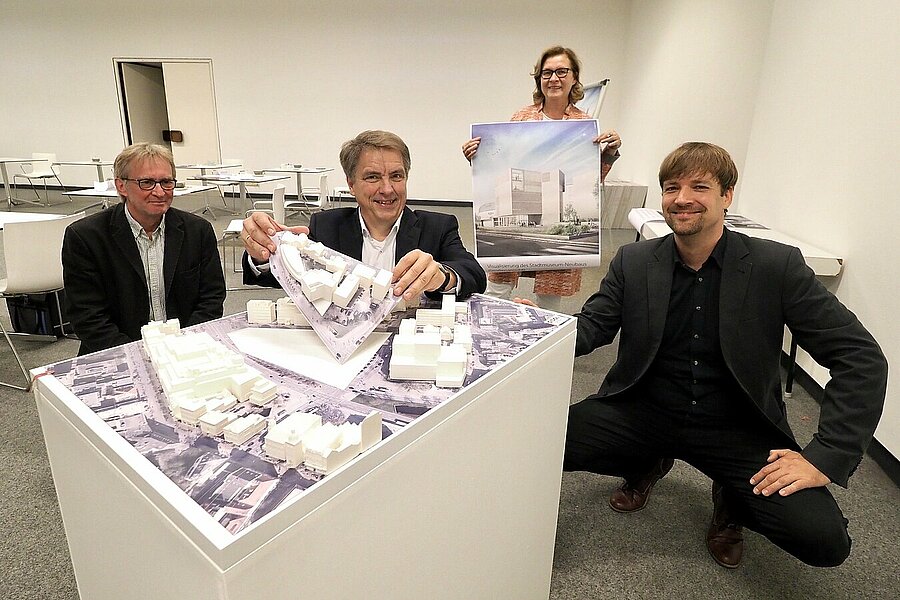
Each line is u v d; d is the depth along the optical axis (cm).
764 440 139
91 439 70
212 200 791
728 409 142
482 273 136
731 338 134
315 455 60
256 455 63
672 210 133
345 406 75
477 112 766
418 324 102
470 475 86
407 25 746
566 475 188
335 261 105
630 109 659
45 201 738
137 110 865
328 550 61
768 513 125
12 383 241
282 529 54
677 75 477
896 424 187
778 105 318
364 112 793
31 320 287
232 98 817
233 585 50
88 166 870
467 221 670
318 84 791
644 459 156
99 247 169
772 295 133
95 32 809
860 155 227
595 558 150
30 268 241
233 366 78
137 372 85
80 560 95
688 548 154
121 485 65
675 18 486
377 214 146
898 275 195
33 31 819
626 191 590
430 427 73
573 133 225
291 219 666
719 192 130
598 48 705
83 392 78
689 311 142
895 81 205
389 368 87
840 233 238
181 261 183
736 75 375
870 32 224
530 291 367
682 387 146
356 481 62
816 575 144
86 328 169
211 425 67
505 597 112
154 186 166
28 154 880
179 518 54
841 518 120
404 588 77
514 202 227
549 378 106
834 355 127
